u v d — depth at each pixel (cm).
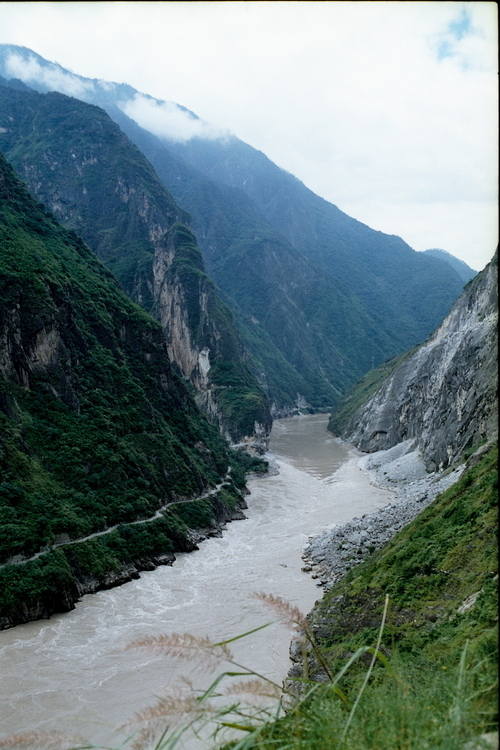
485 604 2267
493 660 1088
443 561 3153
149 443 7325
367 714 934
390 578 3372
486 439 6819
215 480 8312
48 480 5731
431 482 7788
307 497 8856
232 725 939
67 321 7256
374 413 13800
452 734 811
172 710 821
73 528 5353
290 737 905
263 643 3831
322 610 3684
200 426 10006
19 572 4609
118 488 6266
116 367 7738
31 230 8625
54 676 3516
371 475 10312
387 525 6088
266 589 4938
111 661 3706
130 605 4750
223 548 6406
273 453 13350
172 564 5859
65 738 903
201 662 847
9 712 3098
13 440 5688
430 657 1958
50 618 4488
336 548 5794
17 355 6372
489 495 3488
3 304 6375
